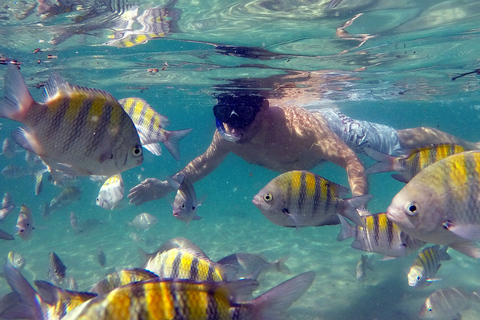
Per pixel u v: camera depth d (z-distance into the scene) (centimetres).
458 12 110
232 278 46
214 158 122
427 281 73
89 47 158
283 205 52
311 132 105
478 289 110
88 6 109
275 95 268
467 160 38
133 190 83
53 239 235
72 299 33
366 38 135
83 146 39
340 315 97
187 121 816
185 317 29
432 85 275
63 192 129
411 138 141
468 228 36
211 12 110
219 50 153
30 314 32
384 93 317
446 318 80
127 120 41
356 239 59
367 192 79
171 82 247
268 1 100
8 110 36
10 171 156
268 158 120
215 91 277
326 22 117
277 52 154
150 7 108
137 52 165
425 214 38
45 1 107
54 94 39
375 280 120
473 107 532
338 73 200
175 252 49
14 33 138
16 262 106
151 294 29
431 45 148
